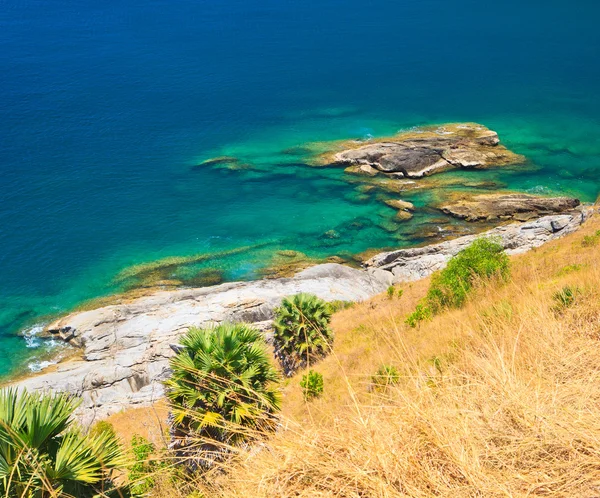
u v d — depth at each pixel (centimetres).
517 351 555
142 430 2342
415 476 366
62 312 4669
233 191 6906
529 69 11881
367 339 2294
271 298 4391
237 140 8500
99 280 5147
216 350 1195
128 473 591
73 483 551
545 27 16162
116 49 15175
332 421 446
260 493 374
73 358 4044
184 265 5362
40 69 13150
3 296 4928
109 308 4425
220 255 5516
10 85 11825
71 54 14638
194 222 6212
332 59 13562
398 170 6900
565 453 373
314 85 11381
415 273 4884
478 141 7606
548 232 5000
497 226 5684
